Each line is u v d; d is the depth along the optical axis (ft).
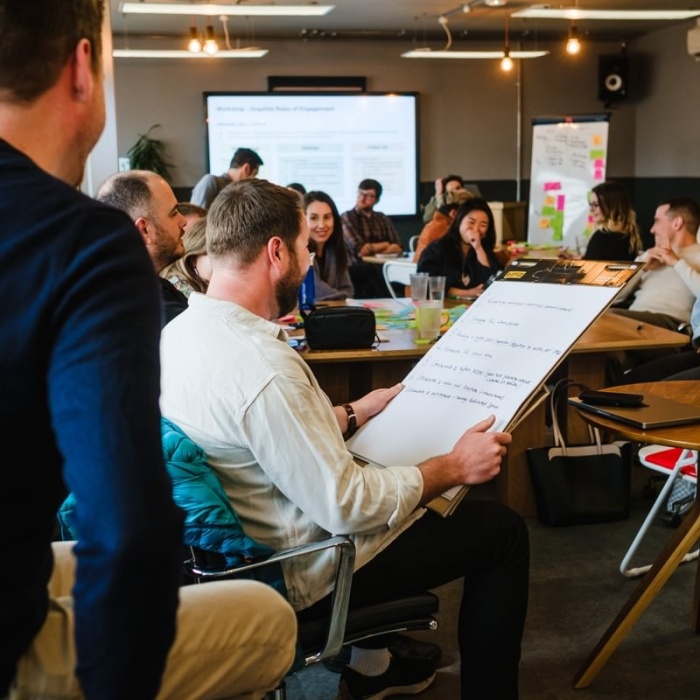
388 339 11.59
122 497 2.64
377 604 5.95
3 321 2.73
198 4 22.33
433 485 5.66
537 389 5.89
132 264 2.81
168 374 5.73
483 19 32.50
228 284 5.90
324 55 35.73
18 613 2.97
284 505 5.70
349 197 36.35
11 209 2.78
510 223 30.78
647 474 13.51
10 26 2.91
